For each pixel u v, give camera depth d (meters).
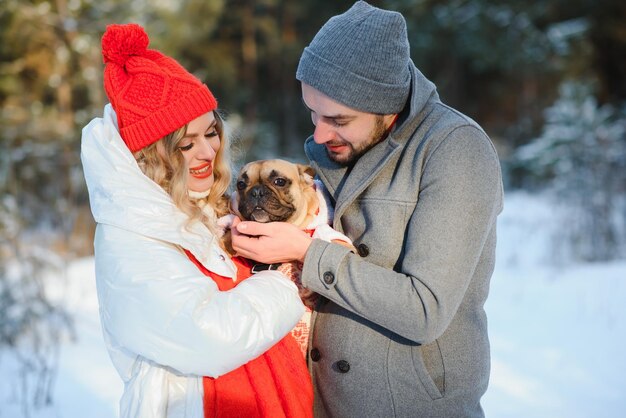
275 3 21.42
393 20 2.21
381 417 2.24
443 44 20.64
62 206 8.01
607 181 9.41
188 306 2.01
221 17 21.00
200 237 2.25
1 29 12.63
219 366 2.04
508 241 10.19
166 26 14.89
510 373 5.31
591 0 21.30
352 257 2.16
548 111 12.05
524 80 21.45
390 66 2.20
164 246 2.15
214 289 2.11
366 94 2.21
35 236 7.43
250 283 2.20
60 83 13.49
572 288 7.67
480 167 2.13
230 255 2.55
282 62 22.75
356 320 2.28
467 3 20.08
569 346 5.86
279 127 22.88
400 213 2.23
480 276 2.31
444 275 2.05
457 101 22.66
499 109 24.11
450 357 2.26
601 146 9.93
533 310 6.98
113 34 2.34
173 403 2.16
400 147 2.28
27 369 5.26
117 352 2.25
